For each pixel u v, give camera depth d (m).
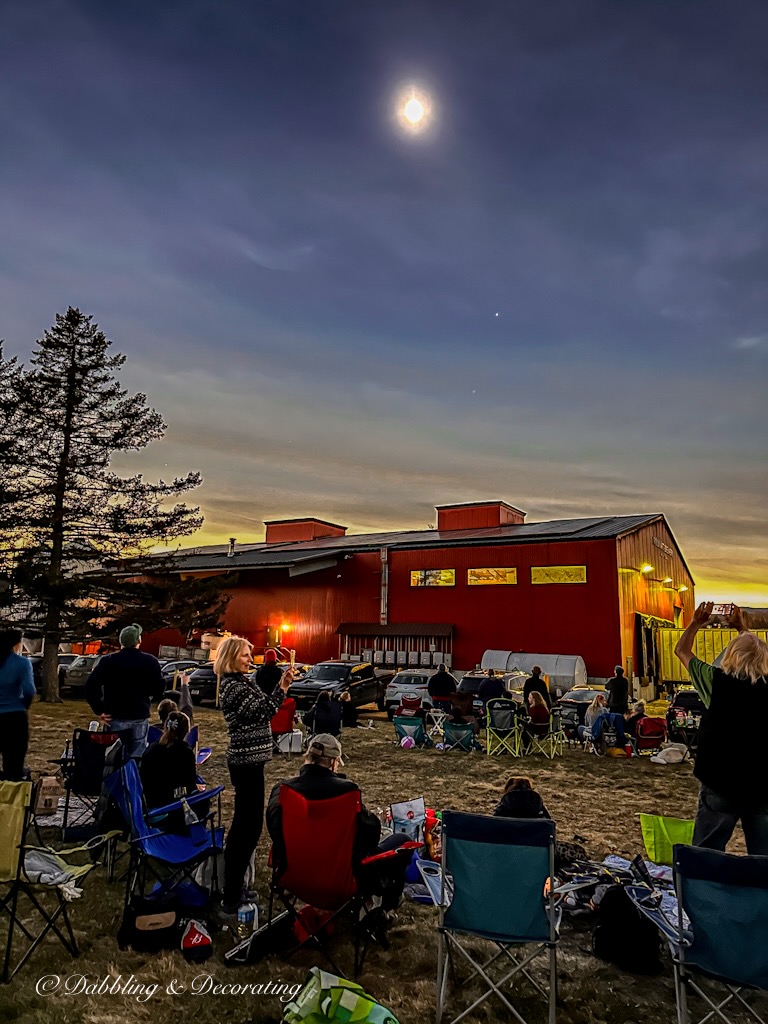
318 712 11.80
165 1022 3.35
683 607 40.25
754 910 3.06
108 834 4.62
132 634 6.86
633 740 12.46
